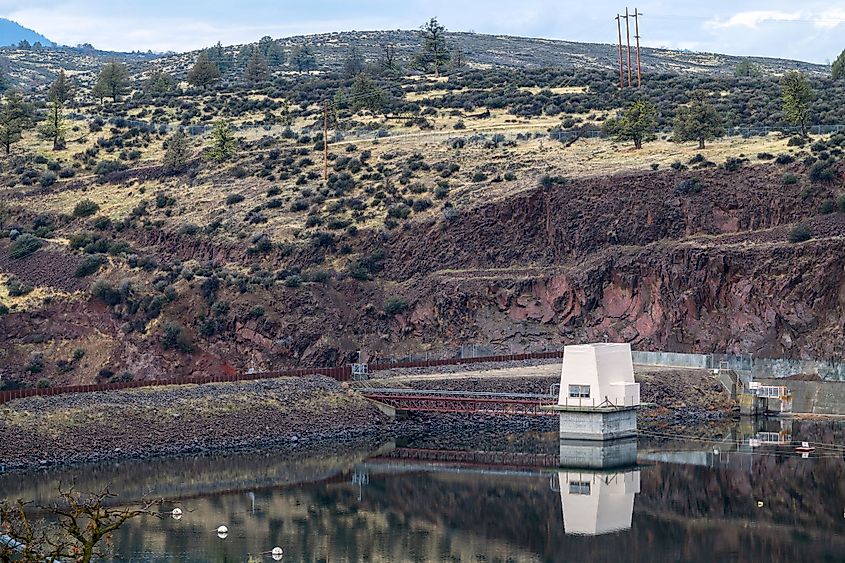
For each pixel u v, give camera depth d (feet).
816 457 475.31
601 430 501.97
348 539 364.38
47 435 468.75
